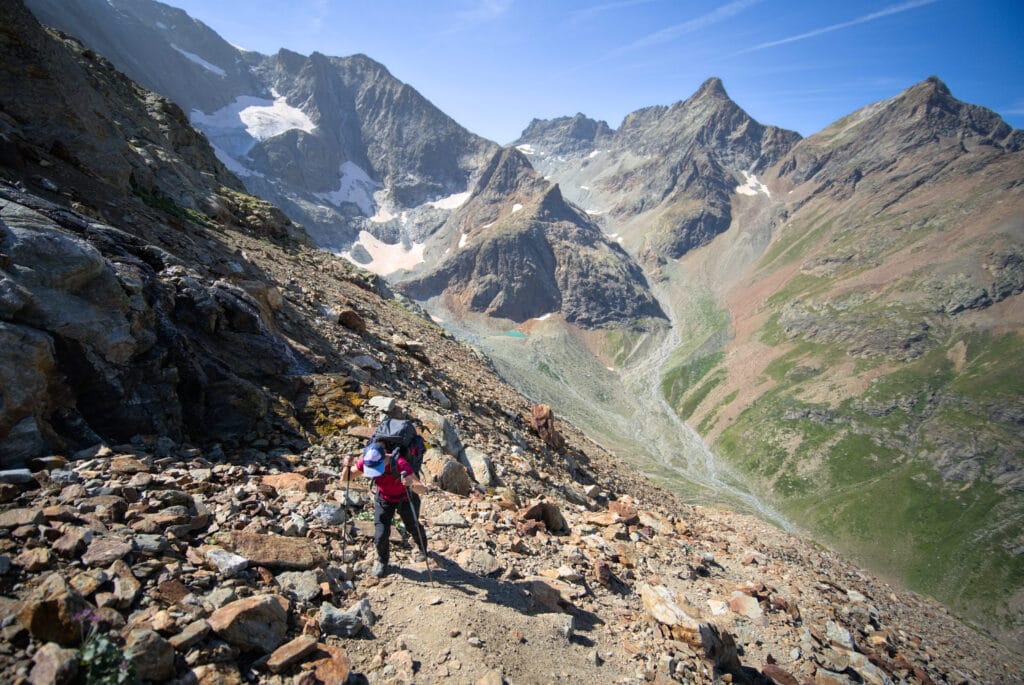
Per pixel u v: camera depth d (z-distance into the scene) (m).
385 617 5.38
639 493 20.33
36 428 5.68
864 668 8.54
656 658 6.46
